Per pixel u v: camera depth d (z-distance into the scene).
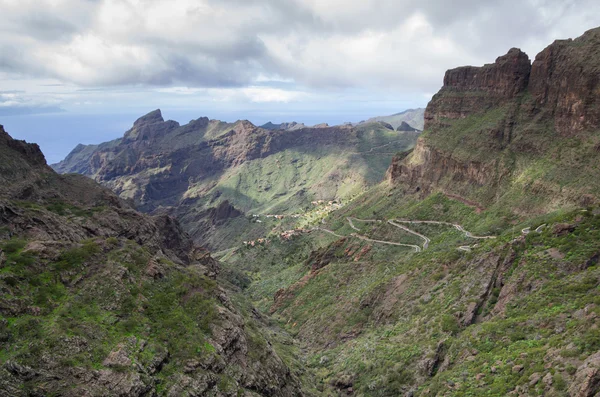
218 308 55.47
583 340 44.47
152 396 38.47
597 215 71.25
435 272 95.38
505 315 63.28
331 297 124.44
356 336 96.00
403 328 81.75
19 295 41.28
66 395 34.16
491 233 125.00
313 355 95.62
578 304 54.78
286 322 126.19
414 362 67.62
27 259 45.66
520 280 67.75
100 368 37.75
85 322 42.16
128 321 45.22
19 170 102.12
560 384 40.03
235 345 52.41
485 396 47.22
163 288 54.19
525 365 48.09
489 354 56.00
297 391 61.44
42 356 35.88
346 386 74.94
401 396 63.19
